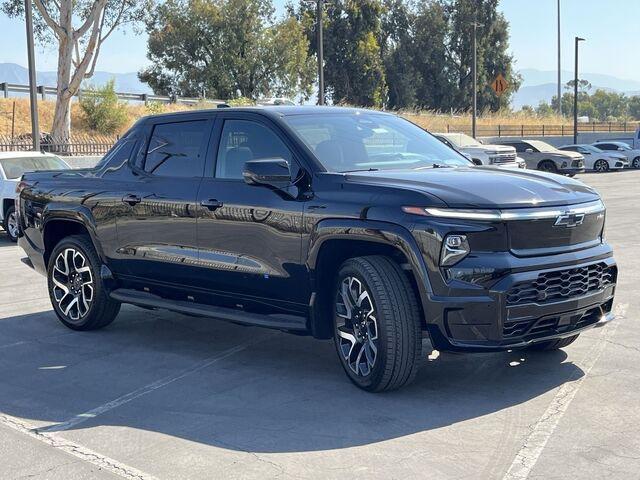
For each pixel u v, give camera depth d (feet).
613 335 21.89
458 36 272.31
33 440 15.55
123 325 25.50
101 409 17.28
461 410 16.29
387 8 265.54
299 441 14.93
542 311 16.39
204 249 20.56
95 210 23.56
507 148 81.15
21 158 51.24
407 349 16.72
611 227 46.83
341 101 211.00
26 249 26.66
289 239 18.48
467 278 16.01
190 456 14.40
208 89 201.05
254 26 201.05
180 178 21.36
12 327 25.41
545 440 14.52
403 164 19.53
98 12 104.32
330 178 18.17
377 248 17.42
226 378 19.26
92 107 127.13
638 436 14.58
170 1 200.34
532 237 16.53
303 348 21.95
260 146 19.81
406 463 13.71
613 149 131.95
